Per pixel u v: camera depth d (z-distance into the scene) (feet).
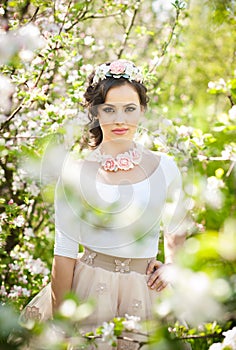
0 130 7.57
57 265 5.35
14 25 7.24
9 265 8.25
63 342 3.16
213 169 8.72
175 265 2.34
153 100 9.69
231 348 4.05
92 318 5.04
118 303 5.30
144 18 12.52
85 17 9.55
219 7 9.07
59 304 5.33
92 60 11.27
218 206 6.84
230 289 2.32
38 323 2.94
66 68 8.95
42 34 7.38
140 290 5.24
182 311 2.37
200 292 2.26
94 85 5.63
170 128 6.45
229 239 2.23
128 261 5.24
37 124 8.05
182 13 11.03
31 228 8.97
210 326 4.38
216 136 8.63
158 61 9.39
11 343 2.47
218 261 2.45
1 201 7.06
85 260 5.38
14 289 7.67
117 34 13.07
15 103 8.39
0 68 7.01
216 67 13.69
